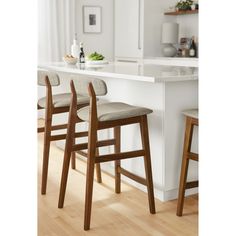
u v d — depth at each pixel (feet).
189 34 21.47
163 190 9.73
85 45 22.84
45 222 8.65
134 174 10.44
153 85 9.72
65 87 13.97
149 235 7.95
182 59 19.33
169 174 9.73
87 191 8.20
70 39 22.07
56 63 15.26
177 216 8.89
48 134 10.34
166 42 20.70
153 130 9.87
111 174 11.90
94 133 8.18
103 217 8.87
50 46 21.56
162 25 21.29
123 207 9.42
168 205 9.54
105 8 23.13
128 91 10.68
